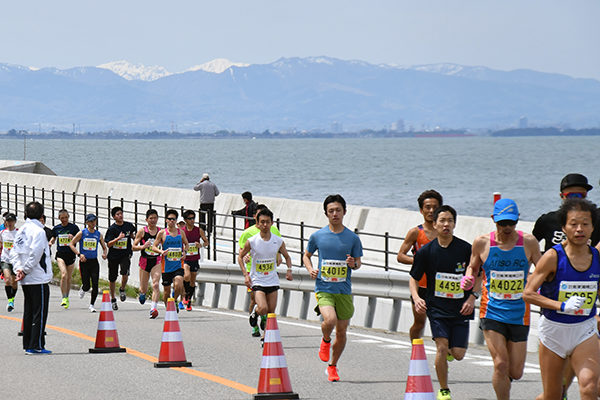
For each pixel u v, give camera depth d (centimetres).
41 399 1747
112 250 3788
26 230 2319
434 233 1912
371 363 2214
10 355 2319
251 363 2202
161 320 3244
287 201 4947
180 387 1864
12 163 10550
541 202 14788
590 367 1369
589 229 1364
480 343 2603
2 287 4600
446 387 1661
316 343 2600
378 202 13675
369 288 2959
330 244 1958
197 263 3628
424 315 1930
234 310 3778
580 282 1376
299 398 1753
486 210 12888
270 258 2438
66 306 3728
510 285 1562
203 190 5531
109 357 2284
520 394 1820
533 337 2386
